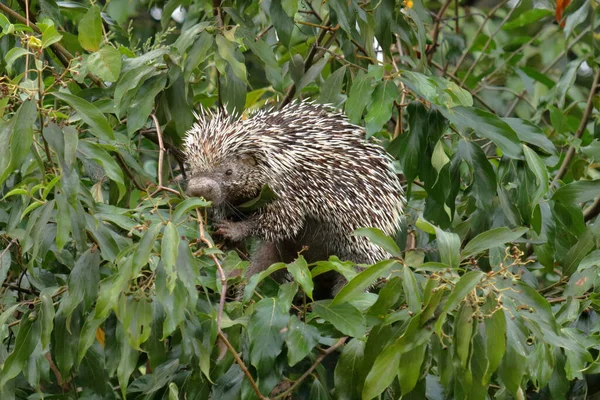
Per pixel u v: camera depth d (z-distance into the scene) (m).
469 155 8.46
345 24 8.63
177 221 6.78
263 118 8.96
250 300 7.29
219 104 9.57
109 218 7.27
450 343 6.34
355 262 9.03
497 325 5.94
